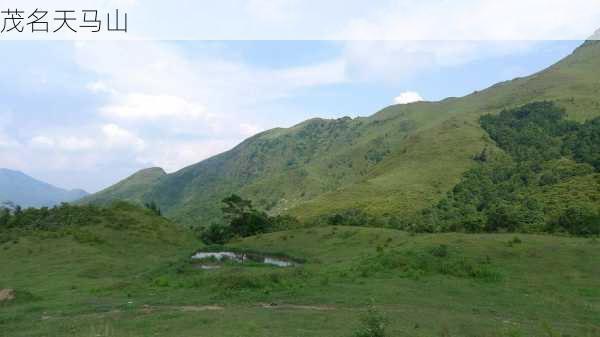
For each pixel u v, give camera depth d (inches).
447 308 689.6
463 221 2224.4
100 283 1107.9
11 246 1690.5
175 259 1610.5
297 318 595.2
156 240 2044.8
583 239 1168.8
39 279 1225.4
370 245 1609.3
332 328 537.0
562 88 6407.5
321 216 3560.5
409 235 1609.3
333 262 1387.8
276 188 7224.4
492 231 1941.4
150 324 582.6
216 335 503.8
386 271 999.0
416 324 562.6
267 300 743.1
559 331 562.3
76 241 1768.0
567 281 885.2
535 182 3538.4
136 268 1445.6
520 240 1143.6
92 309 713.6
